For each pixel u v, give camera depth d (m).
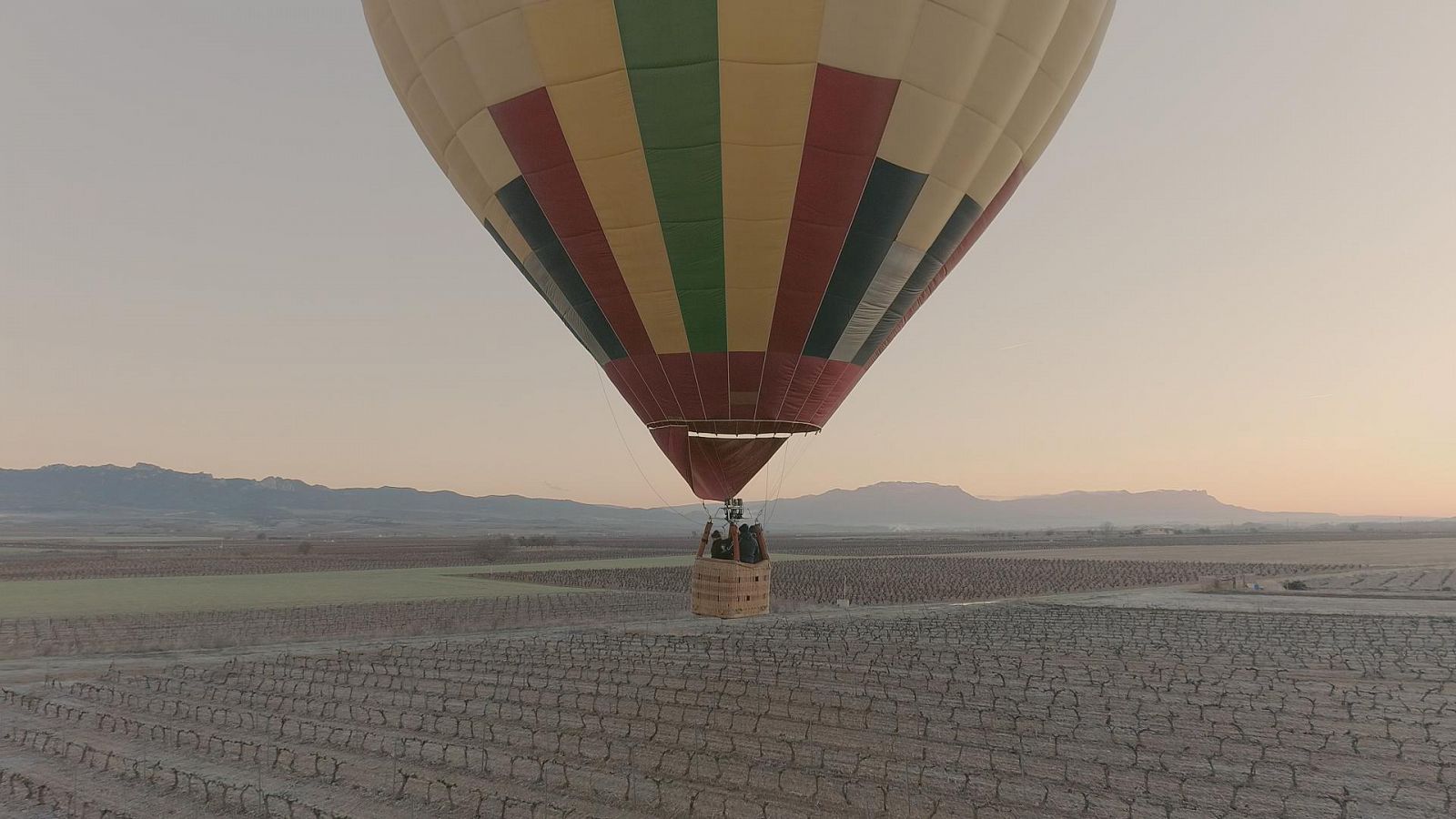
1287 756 15.16
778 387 20.27
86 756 15.24
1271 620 36.72
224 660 26.02
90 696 20.56
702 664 24.23
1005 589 56.94
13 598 50.28
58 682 22.39
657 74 17.30
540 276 21.08
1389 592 51.19
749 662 24.69
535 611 41.69
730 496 21.88
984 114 18.94
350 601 47.84
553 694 19.98
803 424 20.98
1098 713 18.22
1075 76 20.66
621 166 18.30
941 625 34.22
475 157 20.03
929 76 17.84
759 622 35.69
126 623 36.69
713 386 20.23
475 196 21.28
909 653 26.25
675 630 32.69
